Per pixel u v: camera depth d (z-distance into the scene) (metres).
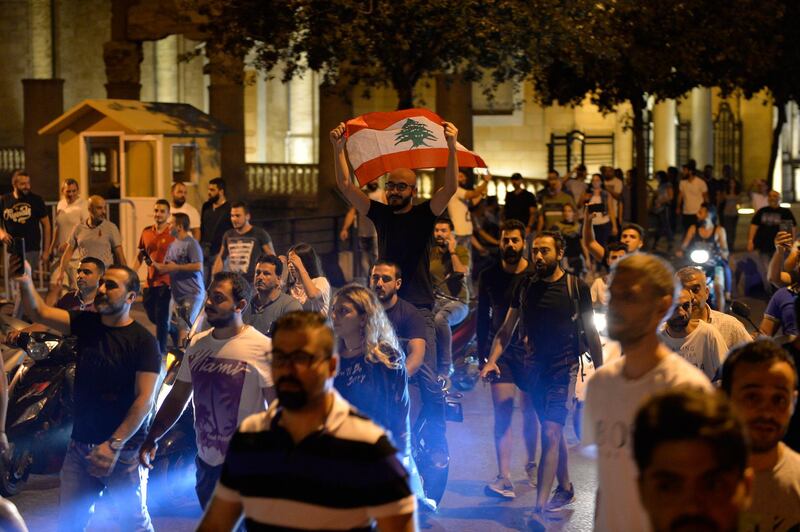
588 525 7.98
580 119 38.94
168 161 20.31
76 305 10.55
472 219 20.52
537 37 18.94
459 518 8.13
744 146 46.03
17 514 6.06
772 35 26.16
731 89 27.16
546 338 8.09
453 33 18.38
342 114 27.69
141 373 6.52
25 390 9.12
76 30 48.47
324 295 9.26
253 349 6.37
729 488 2.61
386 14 18.09
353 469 3.82
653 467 2.63
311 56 19.36
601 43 20.12
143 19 26.92
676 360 4.08
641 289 4.03
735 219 29.31
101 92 48.41
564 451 8.16
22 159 43.97
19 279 6.46
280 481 3.85
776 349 4.15
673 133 38.78
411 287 8.44
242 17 19.67
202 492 6.49
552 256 8.12
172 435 8.56
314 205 35.44
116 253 13.97
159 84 46.34
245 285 6.39
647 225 26.16
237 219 13.22
